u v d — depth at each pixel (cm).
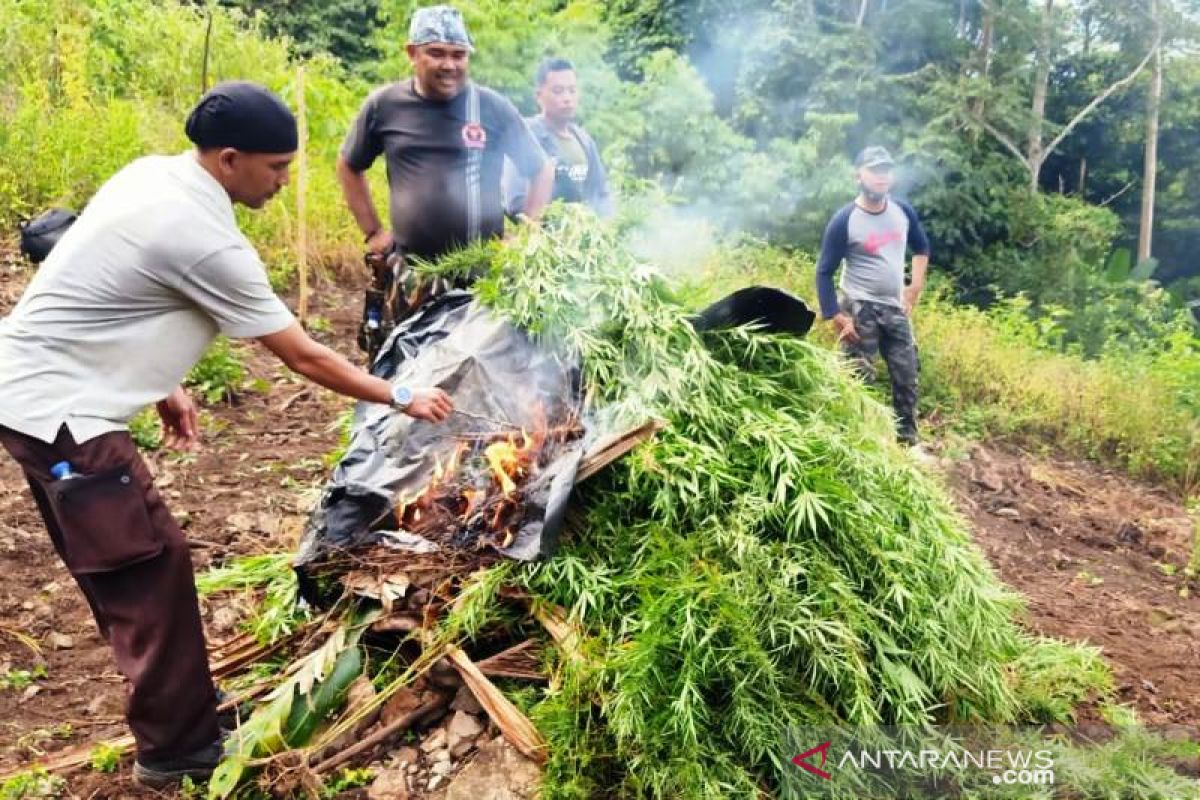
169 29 1077
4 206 769
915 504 340
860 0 1975
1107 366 883
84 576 273
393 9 1501
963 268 1780
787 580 294
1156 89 2298
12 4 980
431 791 285
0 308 631
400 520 324
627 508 314
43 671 345
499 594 308
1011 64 2047
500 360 340
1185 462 763
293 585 345
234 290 266
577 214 358
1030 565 546
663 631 280
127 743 304
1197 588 544
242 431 562
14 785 285
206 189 265
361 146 454
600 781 281
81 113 866
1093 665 389
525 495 314
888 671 295
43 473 264
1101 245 1886
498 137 447
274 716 289
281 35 1354
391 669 313
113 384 268
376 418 341
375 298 459
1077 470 762
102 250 259
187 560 277
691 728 268
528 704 296
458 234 441
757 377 352
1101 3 2397
